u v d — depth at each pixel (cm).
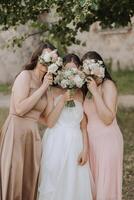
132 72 2100
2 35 1947
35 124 630
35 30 1777
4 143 628
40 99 627
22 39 1137
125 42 2167
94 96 632
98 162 644
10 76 2112
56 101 638
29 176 632
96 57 653
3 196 628
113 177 646
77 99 646
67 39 1094
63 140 631
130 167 984
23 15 1002
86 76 636
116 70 2150
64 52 1098
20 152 622
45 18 1162
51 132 638
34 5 975
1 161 630
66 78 623
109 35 2164
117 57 2173
